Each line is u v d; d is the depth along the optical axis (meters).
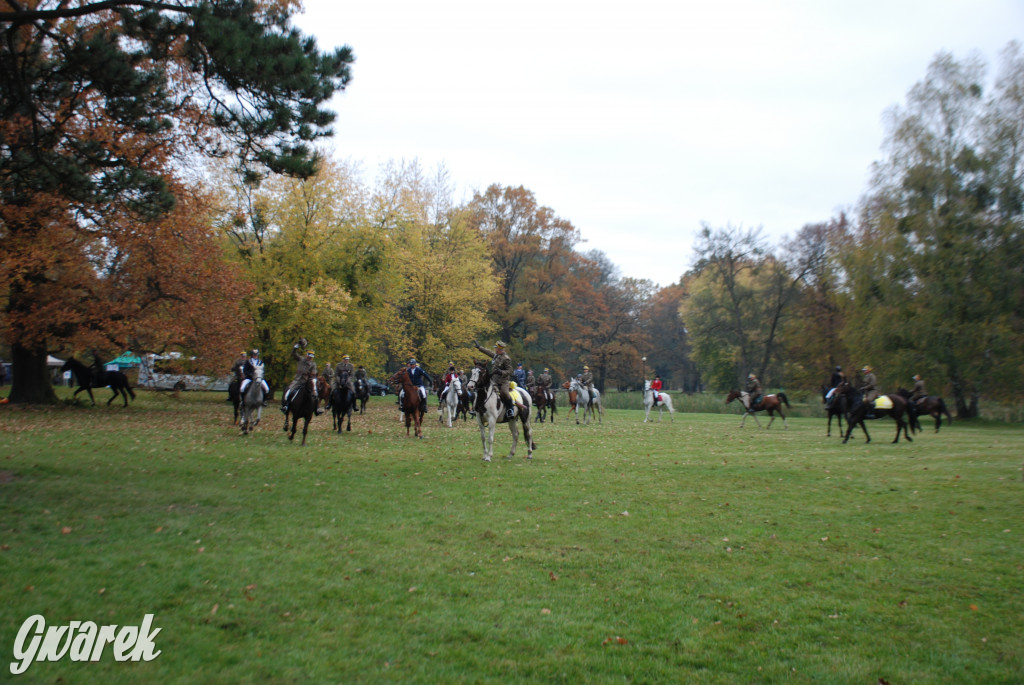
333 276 36.41
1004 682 4.87
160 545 7.54
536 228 59.53
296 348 17.83
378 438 19.53
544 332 65.75
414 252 43.59
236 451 15.22
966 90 35.62
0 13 9.73
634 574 7.11
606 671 4.94
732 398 29.72
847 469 14.55
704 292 62.22
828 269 43.91
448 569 7.12
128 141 13.82
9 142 11.58
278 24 10.78
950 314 35.38
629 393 53.81
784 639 5.57
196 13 9.80
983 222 34.84
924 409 27.73
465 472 13.15
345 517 9.16
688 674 4.93
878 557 7.80
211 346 26.75
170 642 5.17
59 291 25.00
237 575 6.66
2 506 8.84
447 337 44.19
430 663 4.98
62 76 10.91
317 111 10.73
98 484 10.59
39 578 6.29
